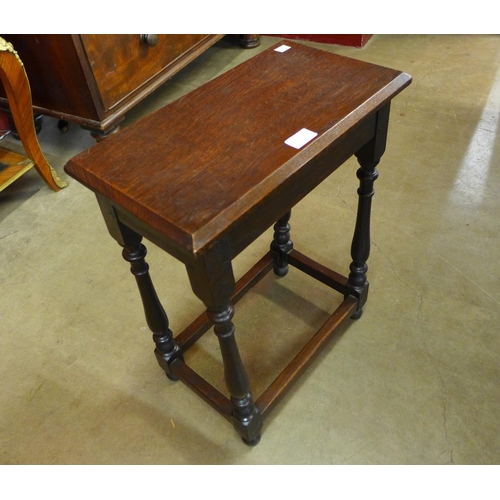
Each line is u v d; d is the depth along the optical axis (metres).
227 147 0.74
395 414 1.10
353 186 1.72
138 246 0.89
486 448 1.03
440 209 1.59
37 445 1.11
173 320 1.35
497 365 1.17
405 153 1.83
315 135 0.74
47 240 1.62
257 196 0.66
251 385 1.19
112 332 1.33
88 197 1.78
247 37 2.57
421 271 1.40
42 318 1.37
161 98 2.26
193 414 1.14
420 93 2.14
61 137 2.08
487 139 1.86
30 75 1.60
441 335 1.24
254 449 1.07
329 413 1.12
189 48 1.95
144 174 0.71
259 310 1.35
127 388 1.20
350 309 1.19
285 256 1.34
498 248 1.44
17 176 1.63
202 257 0.64
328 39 2.60
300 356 1.10
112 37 1.54
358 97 0.82
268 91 0.86
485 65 2.28
